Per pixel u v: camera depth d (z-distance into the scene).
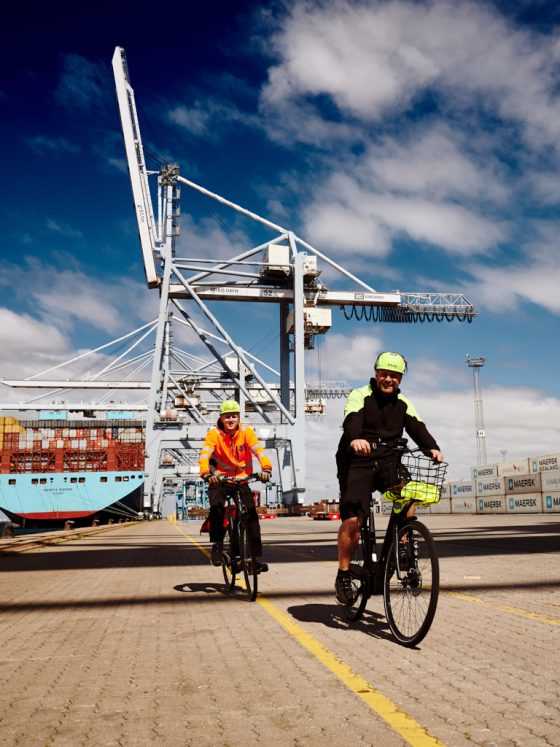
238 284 68.56
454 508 67.94
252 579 6.35
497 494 58.34
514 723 2.64
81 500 62.22
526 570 8.62
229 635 4.65
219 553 7.06
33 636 4.82
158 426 68.31
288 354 75.44
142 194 68.81
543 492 50.78
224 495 6.66
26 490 61.72
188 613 5.70
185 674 3.58
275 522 48.41
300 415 67.94
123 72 70.19
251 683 3.35
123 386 90.12
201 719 2.78
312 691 3.17
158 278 67.56
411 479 4.28
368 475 4.55
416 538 4.16
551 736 2.48
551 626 4.76
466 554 11.33
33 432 63.91
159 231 68.81
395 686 3.23
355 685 3.25
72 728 2.70
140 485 63.16
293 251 68.44
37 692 3.28
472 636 4.43
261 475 6.68
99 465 63.91
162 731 2.63
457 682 3.29
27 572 9.88
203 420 87.06
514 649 4.04
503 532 19.53
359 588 4.81
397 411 4.61
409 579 4.18
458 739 2.46
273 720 2.73
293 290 68.50
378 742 2.43
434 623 4.92
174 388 91.75
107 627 5.12
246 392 68.94
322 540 18.48
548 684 3.24
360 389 4.66
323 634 4.60
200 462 6.71
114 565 10.78
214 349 68.56
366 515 4.68
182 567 10.20
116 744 2.49
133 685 3.38
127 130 68.75
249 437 6.79
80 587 7.81
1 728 2.71
